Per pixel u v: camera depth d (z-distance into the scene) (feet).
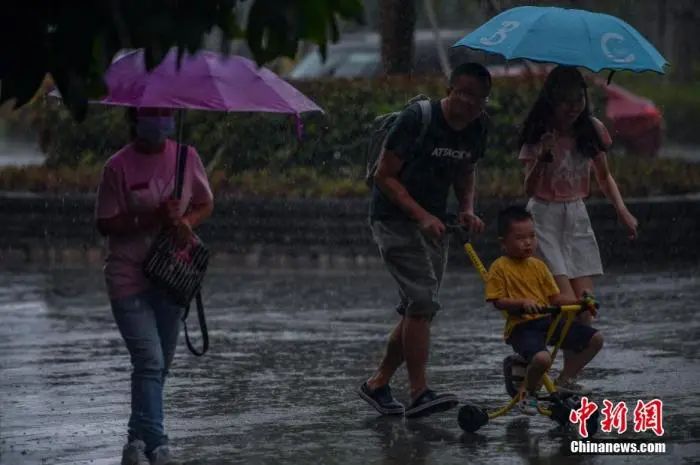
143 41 44.75
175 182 64.28
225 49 45.75
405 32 174.91
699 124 371.15
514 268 71.67
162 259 63.31
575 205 81.92
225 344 101.09
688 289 128.67
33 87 45.27
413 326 73.56
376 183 72.90
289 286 132.77
